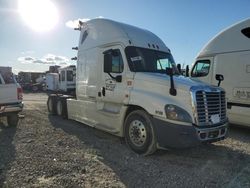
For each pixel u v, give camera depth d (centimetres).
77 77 991
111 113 770
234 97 984
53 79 3741
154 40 823
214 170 573
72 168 551
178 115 596
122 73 734
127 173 542
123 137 767
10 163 568
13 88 923
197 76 1115
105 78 796
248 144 802
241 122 974
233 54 994
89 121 892
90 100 892
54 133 853
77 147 704
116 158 631
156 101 629
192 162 620
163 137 610
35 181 485
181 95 612
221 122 660
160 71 755
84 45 943
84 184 482
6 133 841
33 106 1636
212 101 636
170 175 539
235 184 503
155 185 491
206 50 1098
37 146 696
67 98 1123
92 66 876
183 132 587
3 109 900
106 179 508
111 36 796
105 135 846
